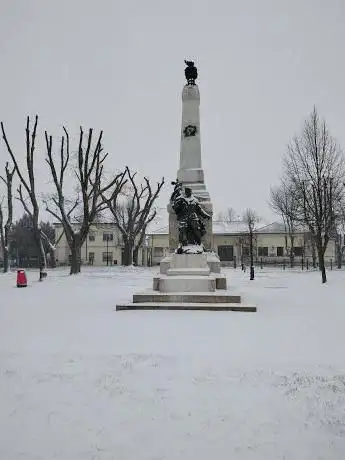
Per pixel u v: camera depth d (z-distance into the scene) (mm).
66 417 5168
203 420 5086
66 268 49156
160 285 16234
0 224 42656
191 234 18094
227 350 8234
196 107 25500
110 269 38844
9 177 40688
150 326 10898
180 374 6688
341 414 5258
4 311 13844
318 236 27797
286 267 55375
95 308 14586
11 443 4582
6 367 7102
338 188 36250
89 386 6168
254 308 13648
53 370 6922
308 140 32312
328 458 4297
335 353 8016
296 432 4816
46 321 11758
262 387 6133
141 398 5715
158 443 4582
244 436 4727
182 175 24828
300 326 10891
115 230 75750
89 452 4406
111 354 7895
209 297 14672
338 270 44719
